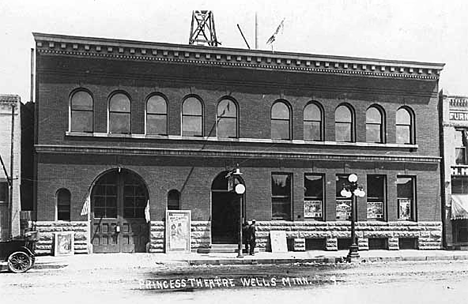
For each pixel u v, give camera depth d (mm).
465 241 33156
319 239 31266
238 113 30656
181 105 29984
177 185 29469
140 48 29234
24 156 30125
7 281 18969
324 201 31406
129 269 22703
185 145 29781
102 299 15156
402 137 33188
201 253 29141
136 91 29375
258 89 30984
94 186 28984
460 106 34156
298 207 30922
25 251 21875
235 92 30672
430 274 21266
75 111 28812
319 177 31688
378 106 32812
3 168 27922
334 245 31125
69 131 28469
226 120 30641
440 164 33562
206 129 30109
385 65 32469
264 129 30844
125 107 29375
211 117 30234
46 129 28156
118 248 28953
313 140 31734
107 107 29031
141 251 29219
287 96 31344
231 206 31656
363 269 23188
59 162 28203
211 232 31125
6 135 28266
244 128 30594
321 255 28359
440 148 33688
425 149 33156
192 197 29578
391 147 32469
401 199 32812
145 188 29344
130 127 29234
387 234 31953
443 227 33125
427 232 32562
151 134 29609
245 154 30375
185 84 30062
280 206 31031
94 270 22297
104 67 29047
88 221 28297
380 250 31812
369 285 17953
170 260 25328
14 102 28422
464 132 34125
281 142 30906
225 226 31547
